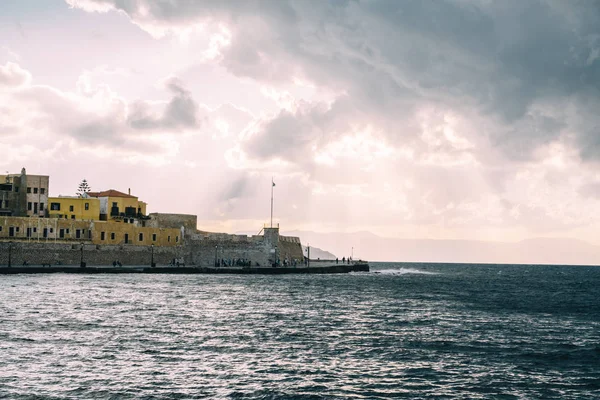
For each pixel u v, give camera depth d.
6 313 68.75
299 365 47.16
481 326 69.81
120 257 147.62
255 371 44.91
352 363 48.31
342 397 39.31
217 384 41.22
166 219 170.62
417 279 184.00
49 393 38.22
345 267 199.25
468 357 51.47
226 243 169.62
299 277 157.50
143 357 48.19
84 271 134.88
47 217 155.25
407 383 42.81
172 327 63.19
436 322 72.56
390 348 54.66
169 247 157.88
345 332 63.22
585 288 154.75
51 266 135.62
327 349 53.59
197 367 45.47
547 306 97.62
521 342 59.09
